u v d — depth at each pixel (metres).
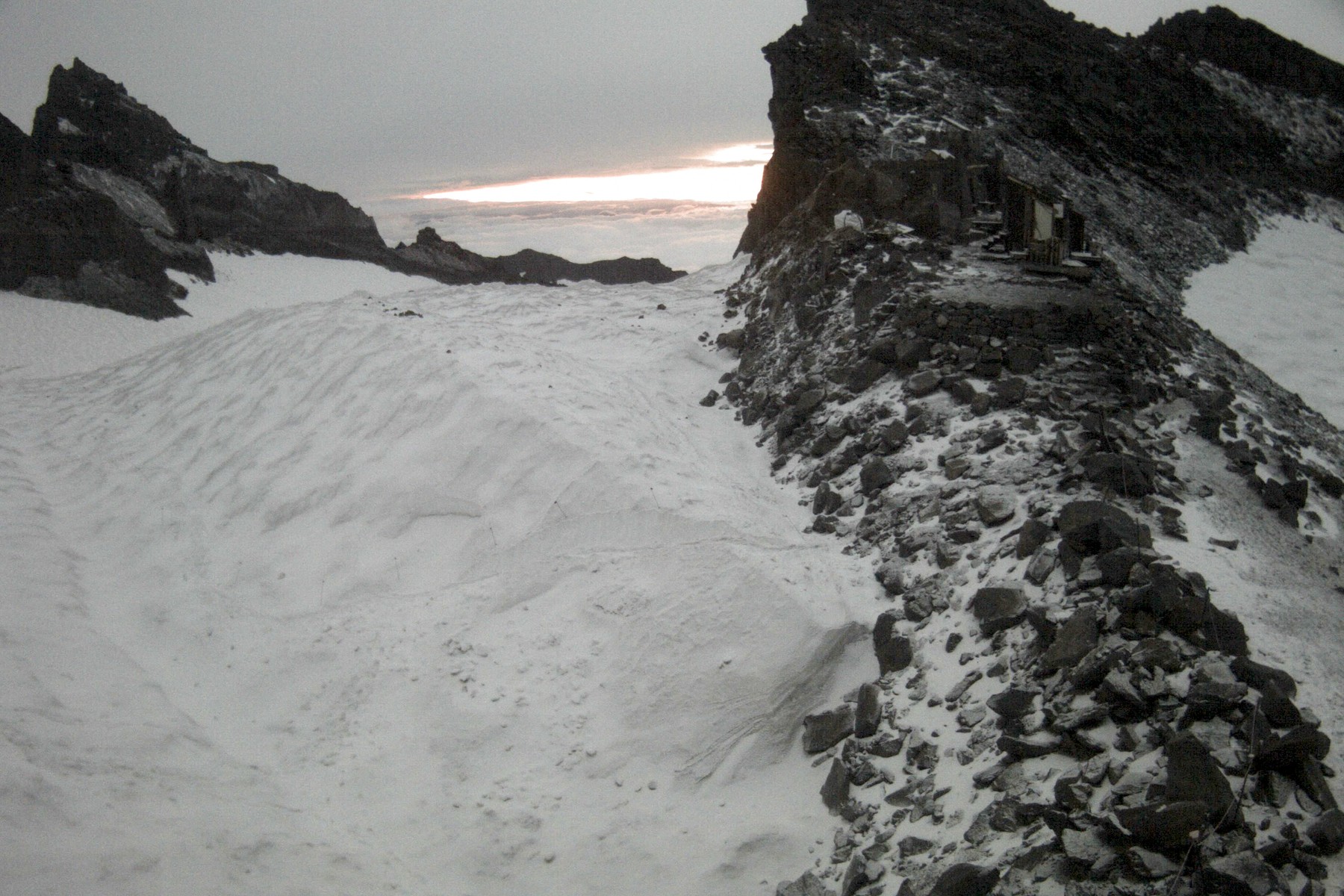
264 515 14.77
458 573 13.02
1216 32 45.97
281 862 8.61
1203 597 8.73
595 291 26.84
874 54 32.50
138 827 8.61
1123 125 34.94
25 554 14.02
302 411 17.03
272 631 12.37
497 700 10.77
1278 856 6.60
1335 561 10.95
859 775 9.04
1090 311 15.80
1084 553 9.66
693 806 9.50
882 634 10.37
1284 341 24.56
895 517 12.29
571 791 9.75
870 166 21.64
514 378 16.28
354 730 10.68
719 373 20.42
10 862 7.93
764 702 10.09
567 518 13.19
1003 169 21.48
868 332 16.83
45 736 9.55
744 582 11.13
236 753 10.49
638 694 10.55
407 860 9.11
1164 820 6.71
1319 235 35.12
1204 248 29.89
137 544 14.77
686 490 13.53
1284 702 7.50
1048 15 41.25
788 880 8.54
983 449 12.66
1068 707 8.24
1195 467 12.48
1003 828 7.66
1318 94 45.19
